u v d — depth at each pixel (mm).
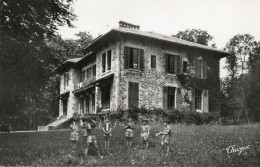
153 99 29688
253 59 43219
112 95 28719
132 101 28531
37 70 18875
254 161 11047
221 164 10703
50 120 46344
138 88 29016
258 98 41219
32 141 17766
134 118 27062
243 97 42469
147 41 30234
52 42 46500
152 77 30000
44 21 19547
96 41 30828
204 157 11641
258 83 41750
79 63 39969
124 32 27766
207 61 33969
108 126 14375
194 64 32844
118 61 28391
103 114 28891
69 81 40281
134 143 15383
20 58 18031
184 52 32562
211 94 33656
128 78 28656
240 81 44000
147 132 14352
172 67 31531
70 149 13750
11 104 19000
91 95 35188
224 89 45094
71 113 39125
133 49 29406
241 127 22094
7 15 18141
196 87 32500
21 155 12617
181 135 17547
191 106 31812
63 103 43562
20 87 18641
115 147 14188
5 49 17688
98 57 32719
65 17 20844
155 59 30438
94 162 10867
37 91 19766
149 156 11891
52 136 20234
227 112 43406
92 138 12547
